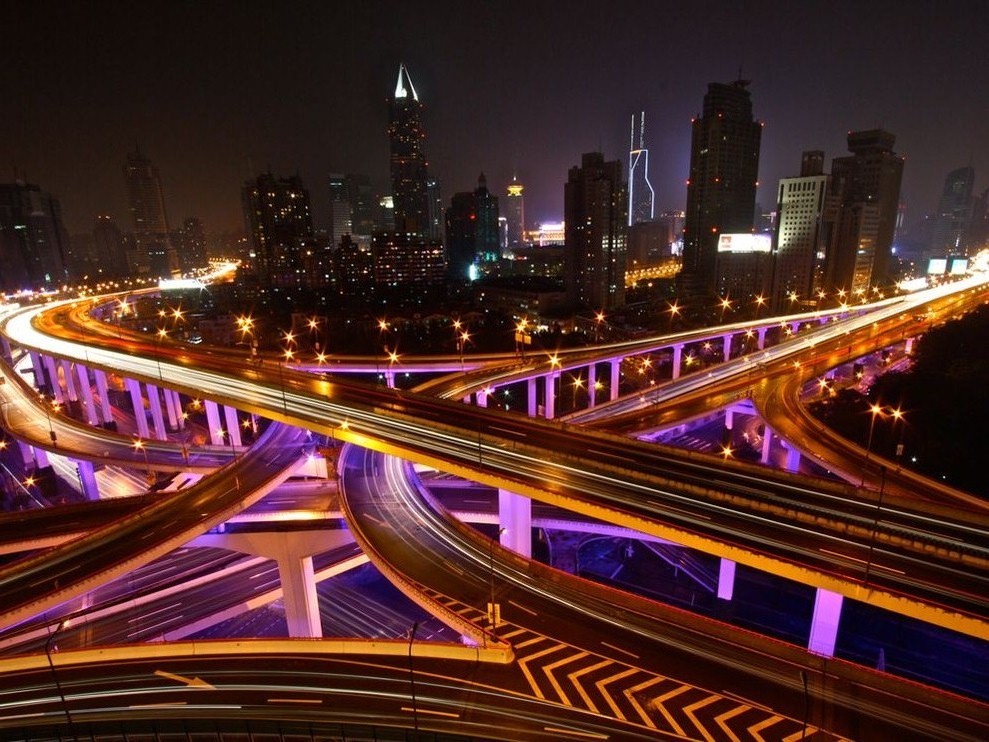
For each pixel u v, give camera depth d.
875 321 188.12
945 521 55.56
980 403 107.75
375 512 74.12
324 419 85.88
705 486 62.75
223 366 122.75
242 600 75.69
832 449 90.75
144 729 42.25
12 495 115.75
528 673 46.31
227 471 83.38
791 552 50.59
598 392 182.50
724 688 44.50
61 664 48.81
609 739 40.06
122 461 101.81
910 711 41.72
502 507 70.75
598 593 56.34
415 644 48.59
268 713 43.22
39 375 179.00
